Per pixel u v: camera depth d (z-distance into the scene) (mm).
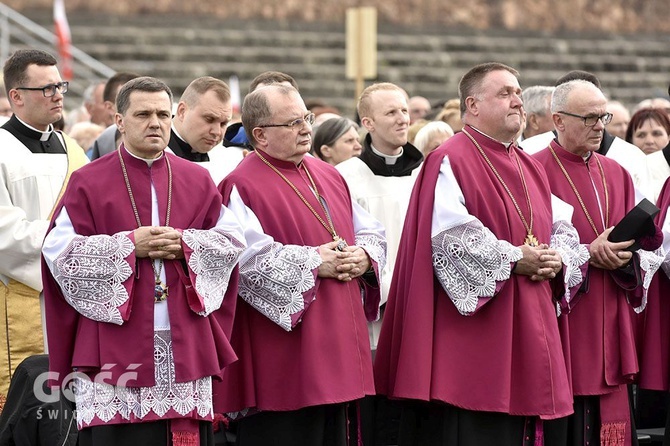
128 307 14016
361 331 15875
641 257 16797
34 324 16984
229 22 50062
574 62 51812
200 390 14352
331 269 15578
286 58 47688
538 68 51375
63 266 14039
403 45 50688
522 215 16094
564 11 55531
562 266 16141
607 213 17297
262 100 16000
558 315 16547
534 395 15797
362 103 19109
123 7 48812
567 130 17156
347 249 15766
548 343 15961
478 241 15594
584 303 16922
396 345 16359
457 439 15914
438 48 51094
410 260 16219
